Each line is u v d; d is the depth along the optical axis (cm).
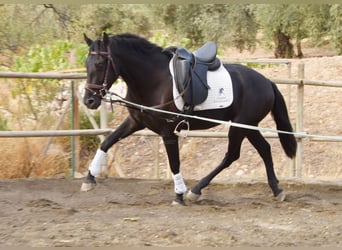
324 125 1444
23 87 1036
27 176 1013
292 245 644
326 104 1548
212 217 766
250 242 651
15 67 1341
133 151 1314
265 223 740
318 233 696
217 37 2309
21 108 1037
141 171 1246
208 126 844
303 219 765
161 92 803
